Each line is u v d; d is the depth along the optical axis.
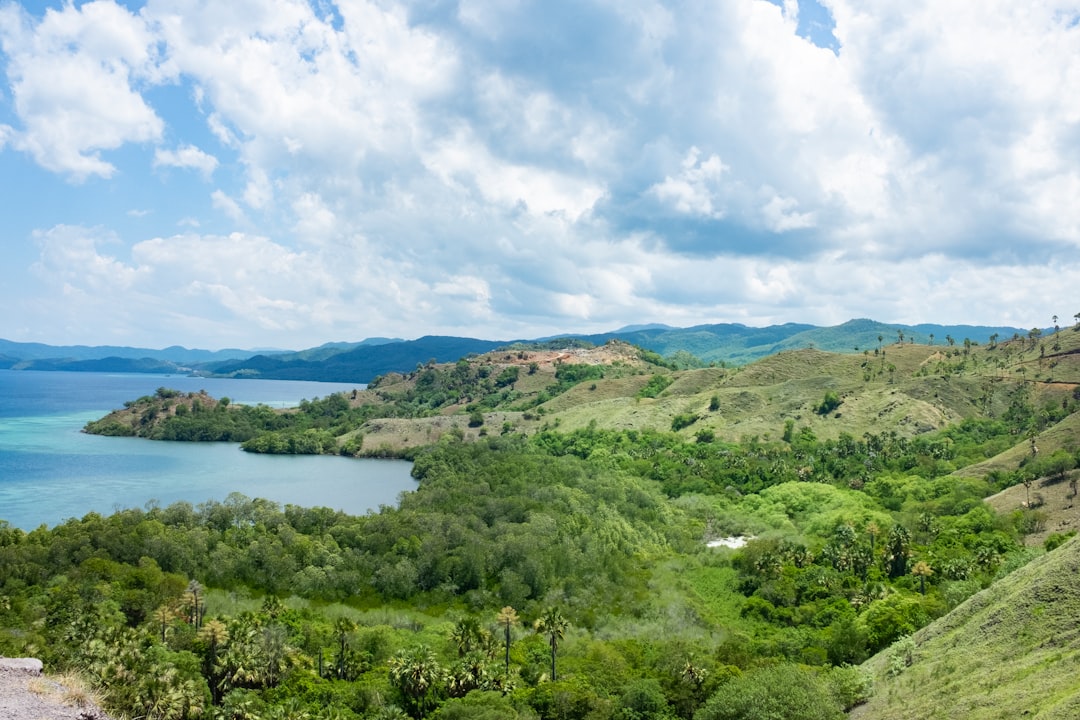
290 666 90.69
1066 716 46.72
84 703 33.72
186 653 85.06
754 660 90.94
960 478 186.12
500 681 85.69
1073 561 69.75
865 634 95.62
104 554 121.00
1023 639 64.50
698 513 183.50
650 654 93.62
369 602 125.69
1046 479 164.62
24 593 105.81
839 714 67.75
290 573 128.25
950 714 58.28
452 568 131.50
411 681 83.06
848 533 146.75
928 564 124.81
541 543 139.50
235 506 159.00
